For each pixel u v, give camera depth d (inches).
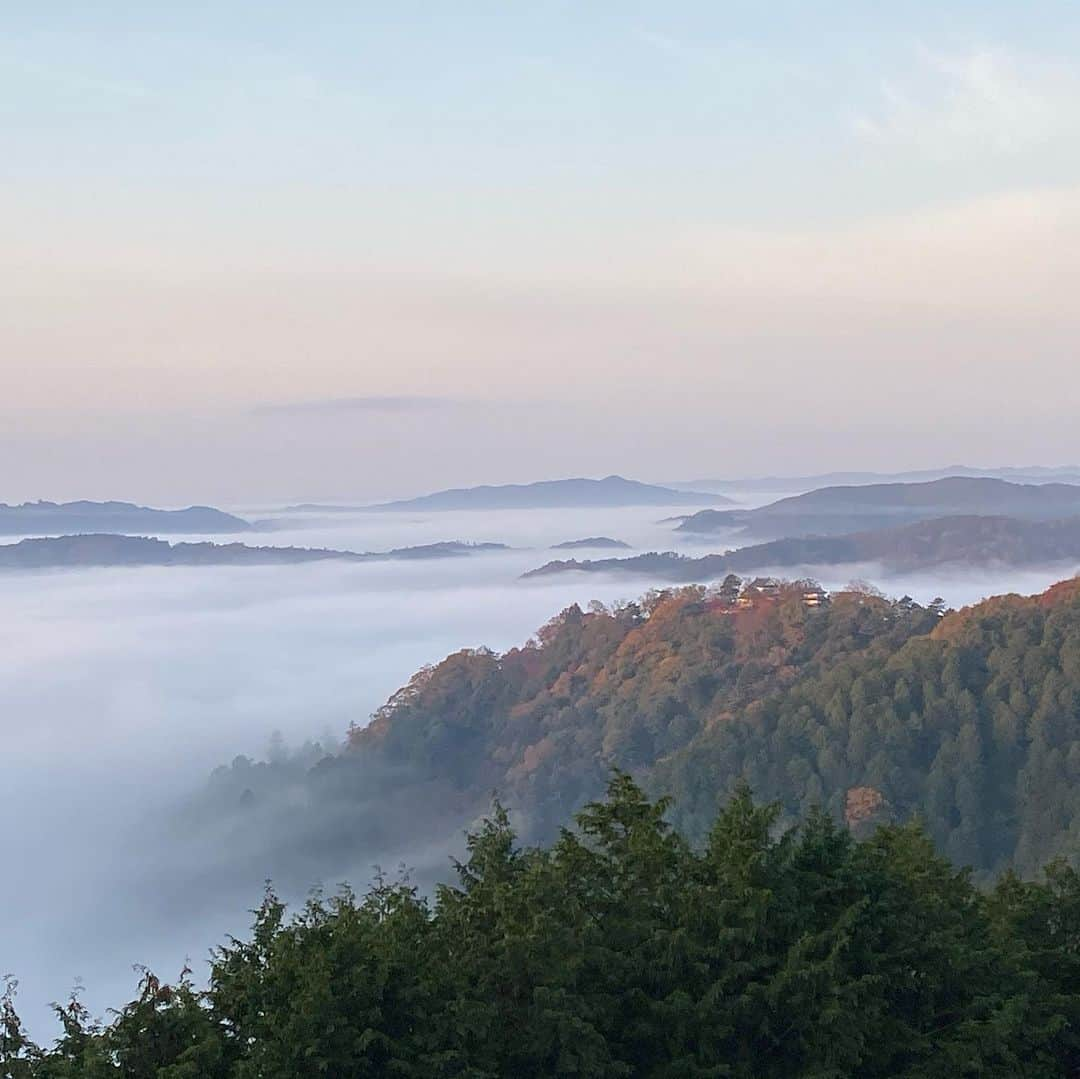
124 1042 312.2
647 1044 347.6
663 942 346.6
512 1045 330.0
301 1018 304.0
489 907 360.5
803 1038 344.2
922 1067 353.4
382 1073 311.9
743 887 354.3
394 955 320.5
